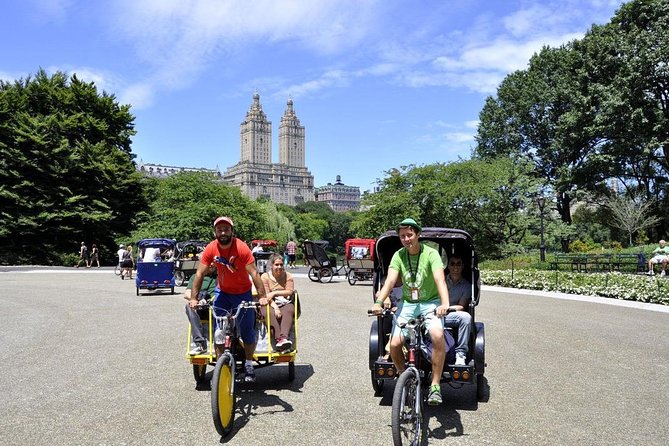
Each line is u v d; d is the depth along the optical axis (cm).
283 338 715
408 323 543
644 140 3769
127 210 5084
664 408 629
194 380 753
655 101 3788
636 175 4312
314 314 1392
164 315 1401
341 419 591
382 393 691
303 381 750
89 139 4975
